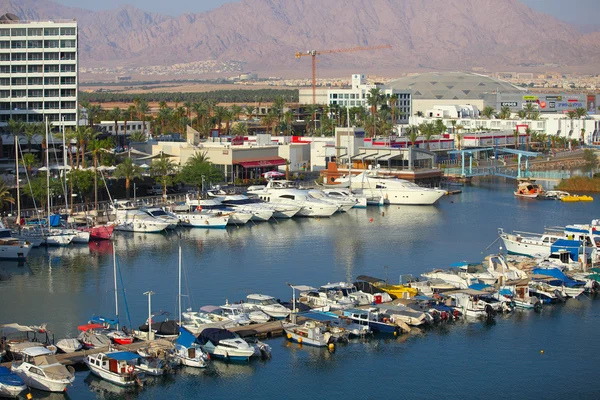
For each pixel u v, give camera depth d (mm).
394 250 164750
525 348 110250
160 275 143500
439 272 136500
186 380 99812
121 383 97562
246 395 96438
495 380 101000
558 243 152125
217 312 115812
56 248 167250
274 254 161125
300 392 97375
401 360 106188
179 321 111875
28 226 173750
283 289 133375
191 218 191750
